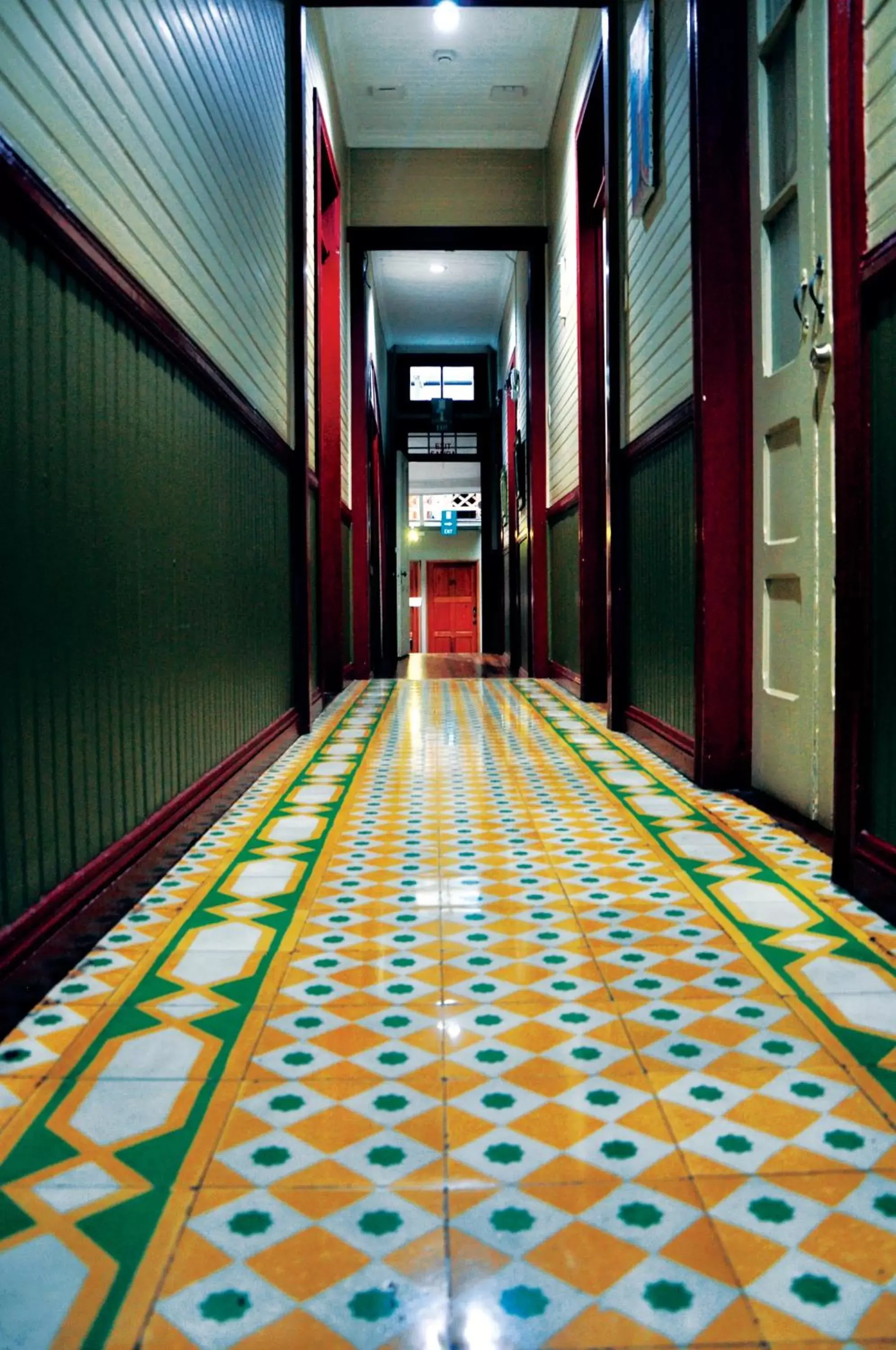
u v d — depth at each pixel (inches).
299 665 213.6
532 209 362.3
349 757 184.1
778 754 135.3
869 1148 51.7
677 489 165.0
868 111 86.3
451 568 1018.1
